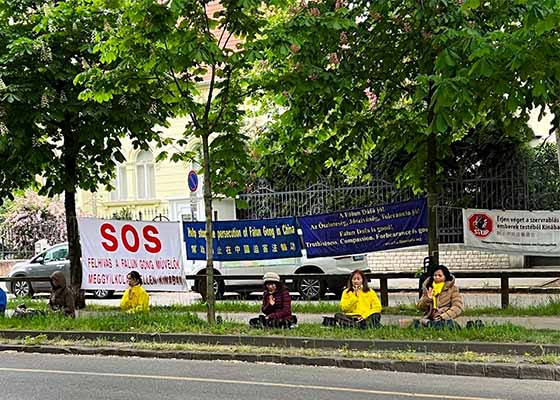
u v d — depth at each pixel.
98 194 31.66
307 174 14.54
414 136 13.77
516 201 21.69
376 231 15.80
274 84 11.81
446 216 22.58
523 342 9.74
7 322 13.40
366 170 22.72
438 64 9.46
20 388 8.77
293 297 19.05
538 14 8.43
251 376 9.25
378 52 12.87
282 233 16.64
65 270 22.44
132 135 15.02
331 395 7.96
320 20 11.15
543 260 22.33
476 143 21.91
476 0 8.94
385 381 8.77
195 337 11.57
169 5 10.75
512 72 9.56
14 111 13.62
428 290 11.62
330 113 13.53
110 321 12.95
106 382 9.02
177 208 28.77
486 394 7.95
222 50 11.99
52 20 13.69
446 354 9.69
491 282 20.56
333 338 10.69
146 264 15.52
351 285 12.02
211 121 13.05
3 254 30.12
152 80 12.49
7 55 13.59
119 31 11.78
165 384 8.80
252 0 11.06
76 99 13.98
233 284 19.02
